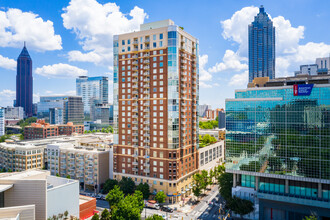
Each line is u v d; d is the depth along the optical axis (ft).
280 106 302.45
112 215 252.83
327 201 276.82
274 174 303.27
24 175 277.85
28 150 489.26
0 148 533.14
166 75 373.81
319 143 279.49
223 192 337.52
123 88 413.59
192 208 344.28
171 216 314.14
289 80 354.74
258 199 307.17
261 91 325.01
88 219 295.89
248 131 320.09
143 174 391.24
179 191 374.84
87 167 433.89
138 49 400.67
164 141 372.58
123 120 411.95
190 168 409.08
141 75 397.80
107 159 440.45
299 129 290.76
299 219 295.69
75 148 472.44
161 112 376.27
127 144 406.62
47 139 617.62
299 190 295.69
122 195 297.53
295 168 292.20
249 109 320.09
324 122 277.64
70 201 270.87
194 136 421.59
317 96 282.97
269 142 307.58
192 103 422.00
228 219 314.35
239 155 325.21
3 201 233.35
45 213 233.14
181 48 388.78
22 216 207.92
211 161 492.95
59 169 471.62
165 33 376.27
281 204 301.43
